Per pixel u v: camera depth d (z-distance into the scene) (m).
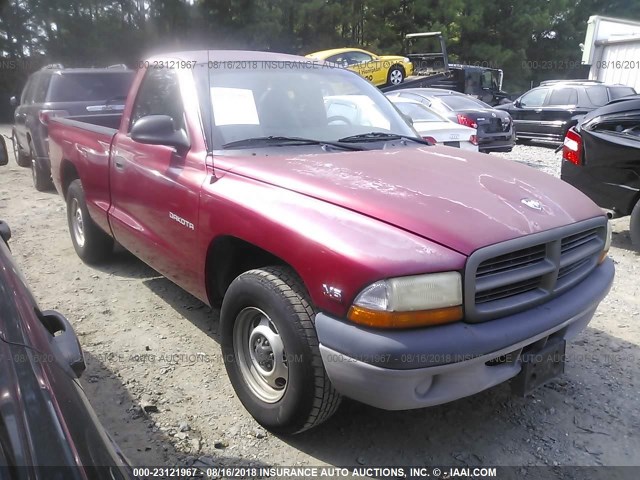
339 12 27.42
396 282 2.23
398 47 30.59
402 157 3.34
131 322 4.11
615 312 4.53
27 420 1.36
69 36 22.53
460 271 2.31
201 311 4.31
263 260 3.08
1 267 1.96
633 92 14.61
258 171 2.98
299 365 2.53
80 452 1.35
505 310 2.48
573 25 36.66
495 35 33.75
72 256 5.54
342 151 3.44
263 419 2.85
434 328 2.30
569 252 2.82
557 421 3.09
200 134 3.35
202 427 2.95
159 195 3.55
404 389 2.29
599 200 6.08
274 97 3.71
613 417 3.13
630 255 6.04
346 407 3.16
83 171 4.77
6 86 23.16
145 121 3.33
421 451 2.82
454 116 11.98
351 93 4.12
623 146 5.71
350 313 2.31
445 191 2.75
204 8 22.77
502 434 2.96
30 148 9.03
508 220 2.56
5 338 1.59
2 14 22.50
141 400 3.17
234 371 3.02
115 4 23.11
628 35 17.89
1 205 7.70
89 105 8.41
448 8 31.06
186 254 3.36
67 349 1.79
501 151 12.44
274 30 23.77
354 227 2.43
